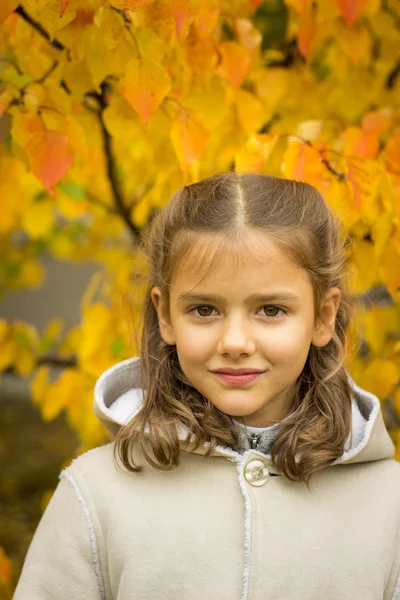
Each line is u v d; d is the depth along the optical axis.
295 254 1.31
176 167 1.86
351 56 1.87
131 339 1.91
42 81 1.66
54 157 1.59
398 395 1.92
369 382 1.85
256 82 1.96
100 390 1.48
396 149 1.76
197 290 1.29
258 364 1.29
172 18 1.53
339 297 1.45
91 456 1.48
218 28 1.84
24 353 2.39
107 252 2.76
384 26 1.92
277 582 1.35
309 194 1.44
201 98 1.72
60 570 1.39
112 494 1.41
